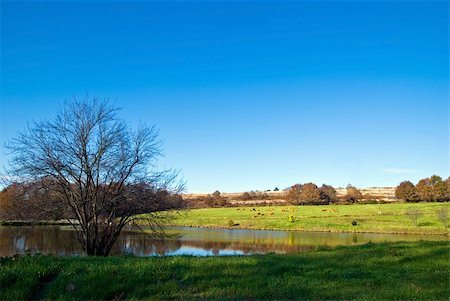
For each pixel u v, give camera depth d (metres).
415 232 60.78
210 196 126.62
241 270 14.09
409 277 13.69
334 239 51.50
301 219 81.19
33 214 21.94
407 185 110.81
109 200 22.05
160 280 12.78
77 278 12.43
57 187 21.89
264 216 89.50
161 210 23.69
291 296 11.52
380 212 87.12
